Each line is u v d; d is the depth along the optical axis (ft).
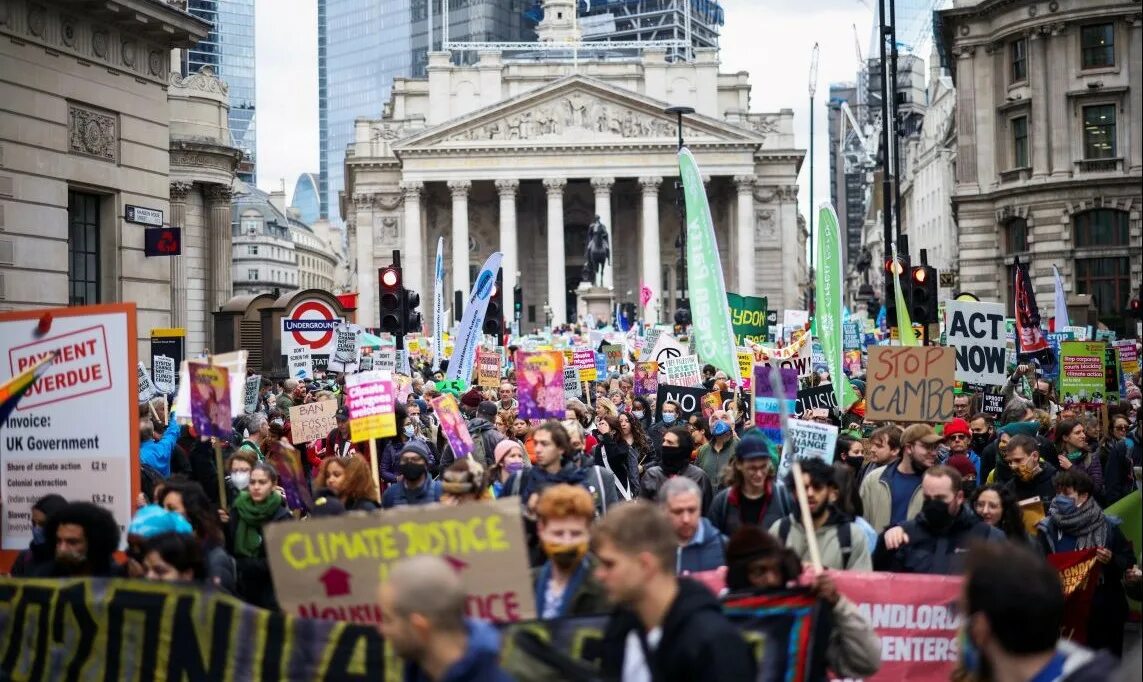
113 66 109.29
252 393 81.92
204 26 118.62
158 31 113.60
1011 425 58.70
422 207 442.09
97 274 110.42
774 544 28.17
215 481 56.29
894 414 53.26
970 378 75.87
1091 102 231.50
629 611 25.66
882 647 33.65
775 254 464.24
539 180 442.50
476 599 26.86
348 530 27.63
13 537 37.70
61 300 102.68
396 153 431.84
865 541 35.53
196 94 267.39
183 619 29.45
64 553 32.83
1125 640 47.34
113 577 30.99
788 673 27.45
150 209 114.42
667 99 458.50
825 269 67.21
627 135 434.30
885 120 137.69
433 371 129.49
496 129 433.89
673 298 465.06
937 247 362.12
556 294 432.66
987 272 245.45
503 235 433.48
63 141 103.24
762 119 465.47
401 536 27.37
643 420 90.38
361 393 51.55
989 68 244.01
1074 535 44.04
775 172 463.01
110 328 37.14
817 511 35.24
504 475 52.80
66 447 37.47
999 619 19.08
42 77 100.48
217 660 28.89
